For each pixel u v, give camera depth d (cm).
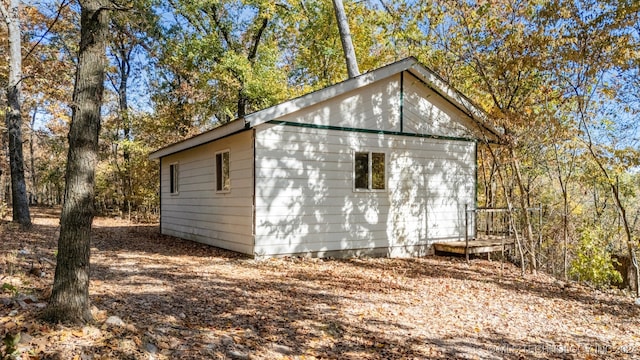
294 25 2178
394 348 455
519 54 934
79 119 389
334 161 996
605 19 812
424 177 1134
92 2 398
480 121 1137
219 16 2094
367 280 779
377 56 2022
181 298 559
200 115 2231
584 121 923
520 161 1166
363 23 1927
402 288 736
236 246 988
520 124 940
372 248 1046
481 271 960
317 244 972
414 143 1119
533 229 1391
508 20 960
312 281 735
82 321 380
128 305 495
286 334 462
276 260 900
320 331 481
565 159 1280
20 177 1248
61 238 383
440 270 934
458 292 741
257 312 529
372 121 1053
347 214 1012
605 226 1408
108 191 2300
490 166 1435
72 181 385
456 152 1192
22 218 1235
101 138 2336
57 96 905
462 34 1070
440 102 1166
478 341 505
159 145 2117
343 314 553
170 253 973
